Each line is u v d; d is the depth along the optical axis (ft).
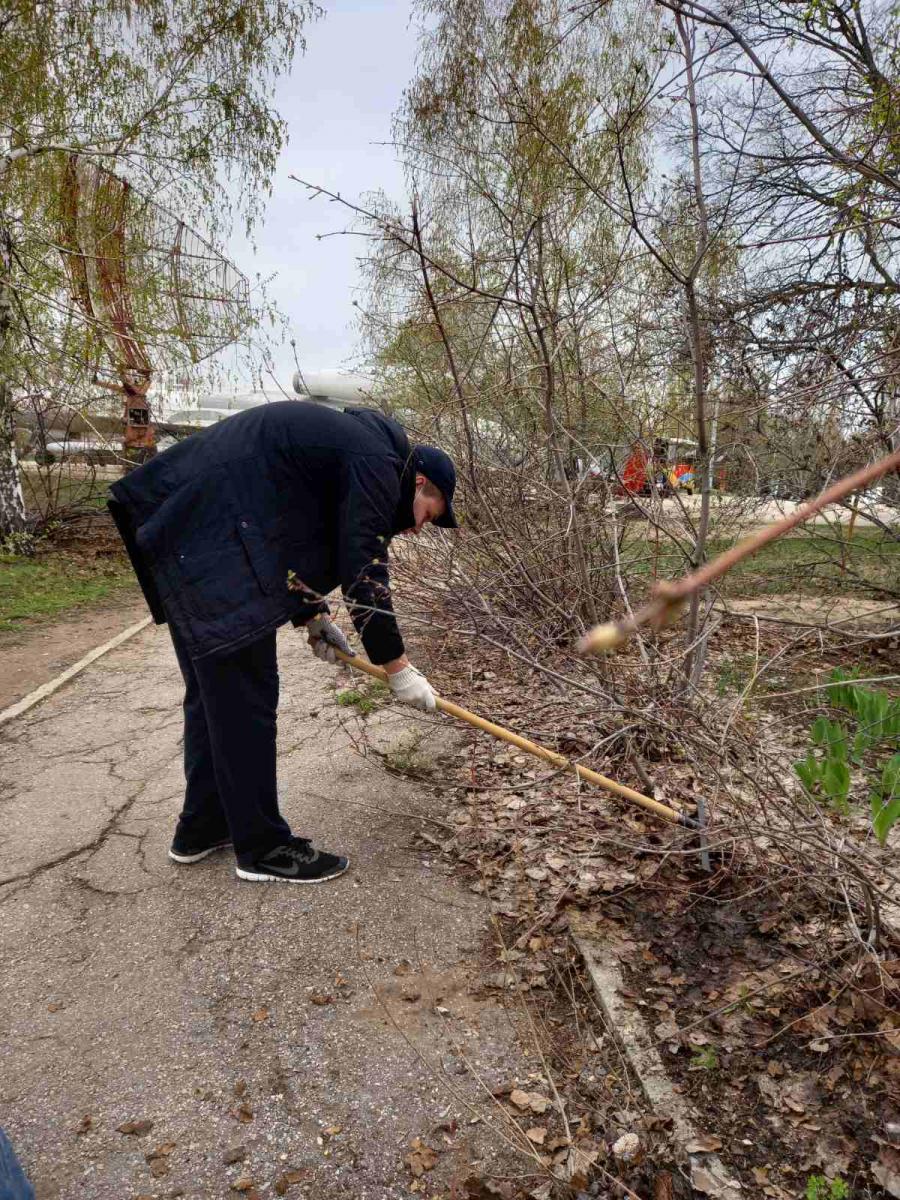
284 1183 6.59
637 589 15.29
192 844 10.82
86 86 30.48
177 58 31.78
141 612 24.70
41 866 10.90
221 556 9.15
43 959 9.14
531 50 20.06
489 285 17.67
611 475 13.85
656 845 10.76
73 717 16.12
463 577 13.85
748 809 9.28
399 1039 8.02
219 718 9.69
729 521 13.58
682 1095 7.13
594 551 14.74
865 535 18.84
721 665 15.25
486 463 15.15
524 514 14.65
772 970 8.43
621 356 14.65
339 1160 6.81
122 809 12.37
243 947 9.30
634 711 10.00
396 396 23.00
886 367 13.12
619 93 15.02
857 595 19.10
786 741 12.73
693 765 10.44
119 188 31.01
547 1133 7.00
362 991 8.65
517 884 10.32
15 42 29.60
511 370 14.92
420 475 10.44
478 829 11.38
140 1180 6.64
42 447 33.55
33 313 29.45
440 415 14.93
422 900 10.09
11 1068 7.71
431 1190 6.55
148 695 17.29
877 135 13.52
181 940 9.43
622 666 10.66
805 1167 6.41
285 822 10.96
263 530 9.26
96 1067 7.72
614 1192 6.46
